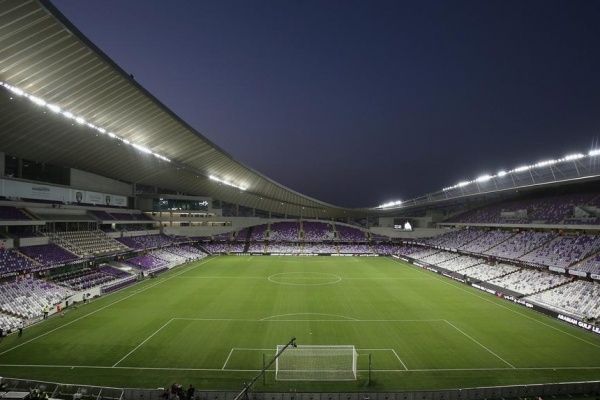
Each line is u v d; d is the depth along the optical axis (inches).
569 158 2014.0
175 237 3292.3
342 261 3038.9
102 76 1275.8
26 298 1376.7
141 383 842.8
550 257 1915.6
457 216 3508.9
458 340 1132.5
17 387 776.3
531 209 2568.9
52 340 1097.4
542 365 957.8
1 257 1470.2
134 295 1710.1
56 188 2033.7
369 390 824.9
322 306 1524.4
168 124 1808.6
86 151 1968.5
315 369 920.9
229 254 3408.0
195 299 1633.9
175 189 3292.3
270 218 4138.8
